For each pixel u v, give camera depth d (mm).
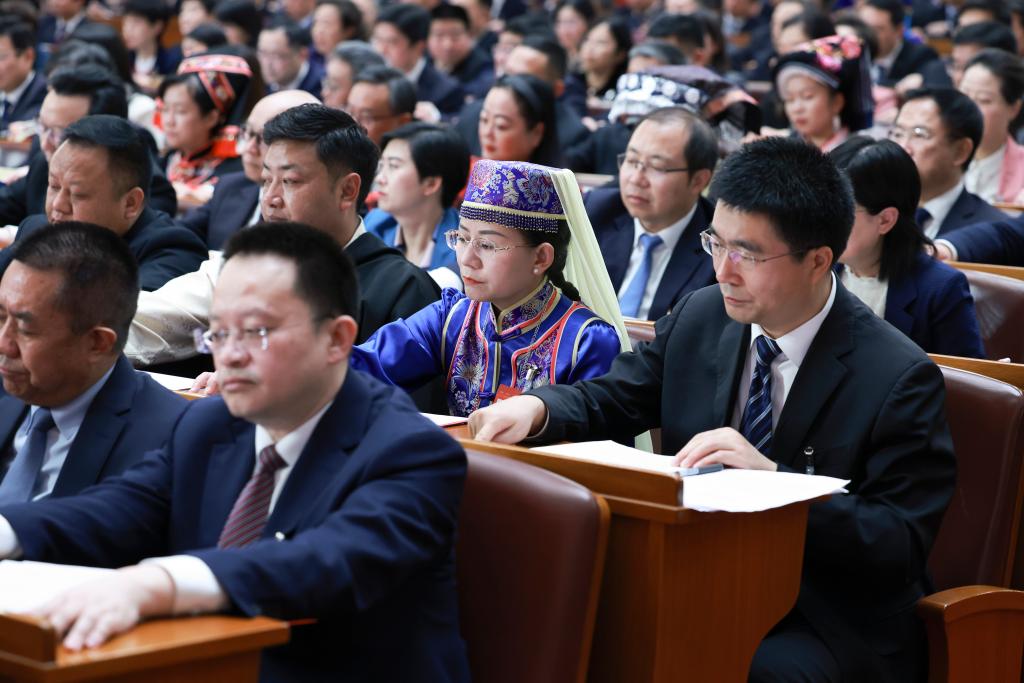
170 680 1995
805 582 3158
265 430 2559
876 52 11141
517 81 7426
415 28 11586
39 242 2996
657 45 9445
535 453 2793
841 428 3107
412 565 2359
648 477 2594
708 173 5293
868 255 4422
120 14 15672
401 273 4383
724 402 3287
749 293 3098
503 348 3715
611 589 2662
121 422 3020
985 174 7828
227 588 2125
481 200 3613
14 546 2521
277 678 2463
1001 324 4727
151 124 9148
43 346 2955
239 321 2379
